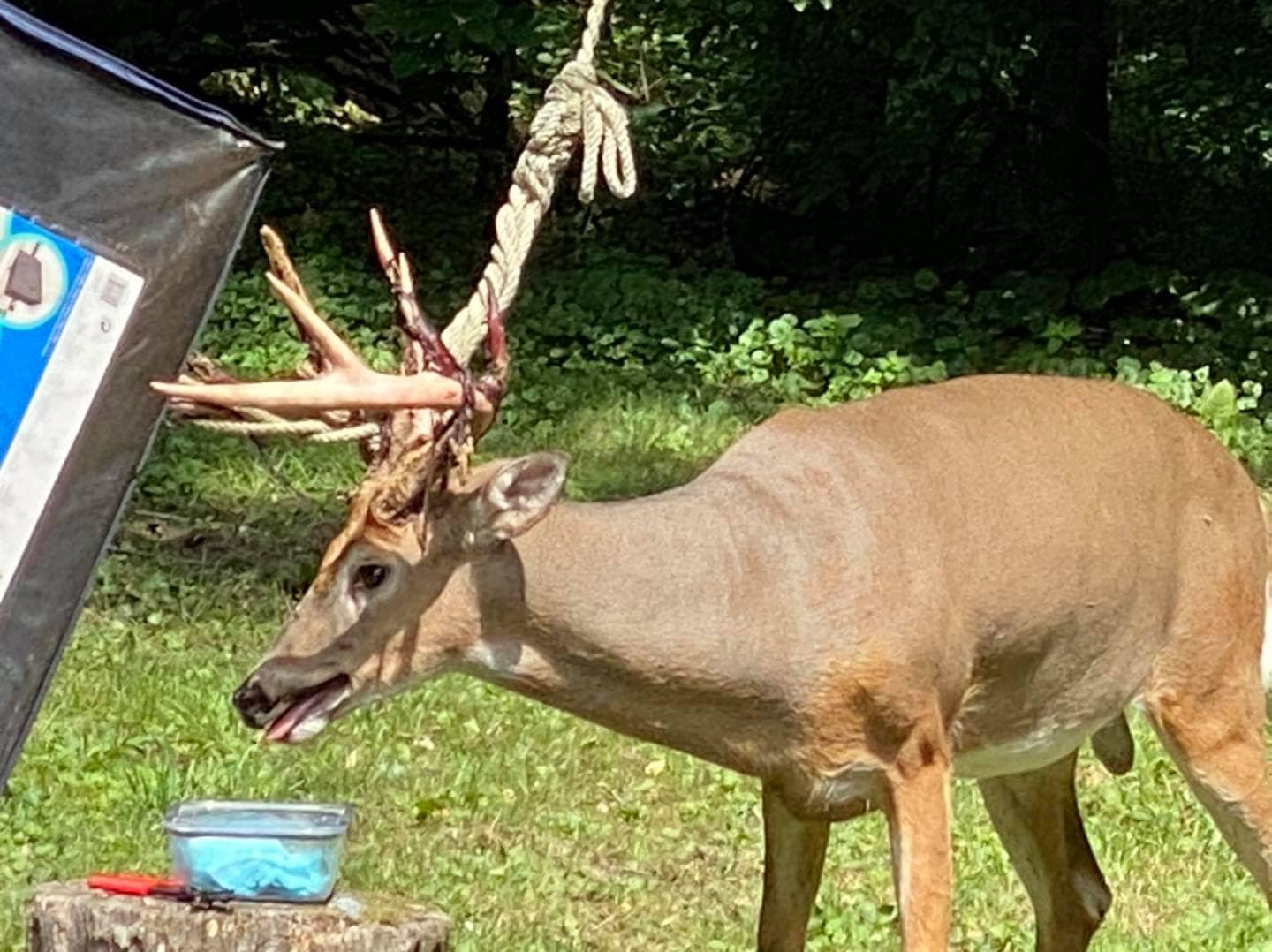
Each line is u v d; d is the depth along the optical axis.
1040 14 8.49
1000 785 3.60
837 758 3.03
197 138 2.73
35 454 2.69
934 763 3.07
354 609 2.79
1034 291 8.40
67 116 2.68
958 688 3.12
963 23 8.23
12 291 2.68
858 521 3.04
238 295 8.01
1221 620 3.45
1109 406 3.37
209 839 2.73
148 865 3.93
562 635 2.88
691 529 2.96
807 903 3.26
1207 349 8.13
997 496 3.16
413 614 2.81
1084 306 8.42
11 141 2.67
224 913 2.69
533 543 2.87
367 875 3.97
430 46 8.63
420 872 4.00
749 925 3.94
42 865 3.91
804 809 3.07
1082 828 3.62
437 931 2.73
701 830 4.32
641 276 8.28
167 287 2.72
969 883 4.09
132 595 5.36
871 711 3.01
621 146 2.99
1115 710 3.37
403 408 2.75
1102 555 3.25
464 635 2.85
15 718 2.73
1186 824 4.42
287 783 4.34
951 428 3.19
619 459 6.73
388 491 2.78
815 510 3.03
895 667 3.00
